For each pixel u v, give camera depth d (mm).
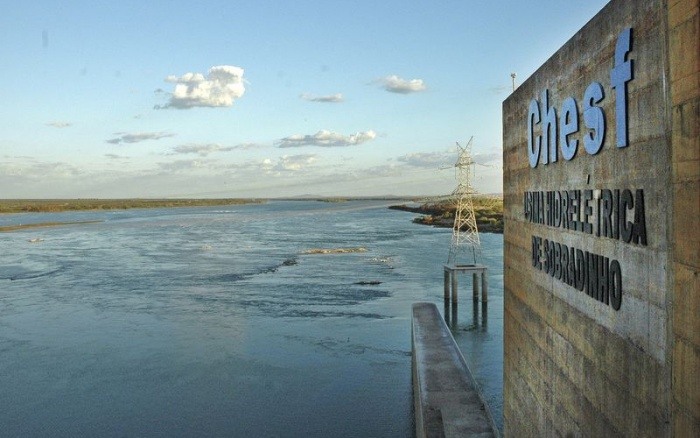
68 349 24219
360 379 20359
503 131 9727
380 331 26266
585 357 5676
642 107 4379
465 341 24578
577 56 5875
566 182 6297
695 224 3590
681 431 3771
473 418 12648
